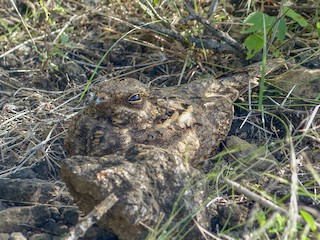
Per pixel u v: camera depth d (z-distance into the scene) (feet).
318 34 24.88
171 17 28.43
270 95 24.63
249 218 18.62
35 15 28.50
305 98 23.79
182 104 21.56
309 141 22.27
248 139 23.34
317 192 20.18
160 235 17.01
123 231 17.47
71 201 20.11
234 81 23.62
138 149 18.63
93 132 20.38
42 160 22.30
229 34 27.48
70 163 17.90
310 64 25.76
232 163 20.65
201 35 26.94
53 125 23.84
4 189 20.35
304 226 17.83
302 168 21.03
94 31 28.60
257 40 25.07
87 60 27.43
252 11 28.04
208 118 21.66
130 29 28.04
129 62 27.48
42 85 26.35
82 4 28.63
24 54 27.58
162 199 17.58
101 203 16.93
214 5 26.96
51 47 27.32
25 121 24.17
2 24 27.66
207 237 17.88
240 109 24.44
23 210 19.26
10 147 22.95
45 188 20.43
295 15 25.39
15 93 25.57
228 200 19.88
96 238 18.37
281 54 25.36
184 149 20.25
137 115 20.33
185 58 26.66
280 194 19.79
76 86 25.94
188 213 17.56
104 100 20.26
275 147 22.53
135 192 17.15
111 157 18.47
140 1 27.91
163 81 26.32
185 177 18.06
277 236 17.88
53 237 18.72
